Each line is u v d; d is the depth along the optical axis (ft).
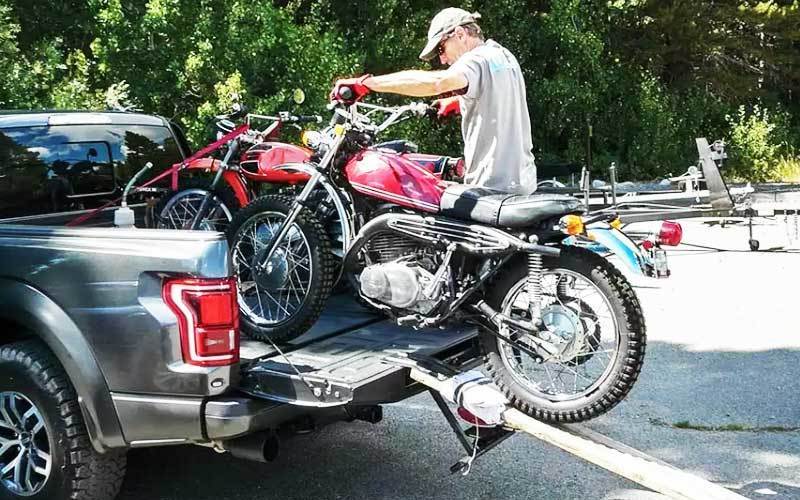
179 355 11.47
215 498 14.02
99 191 17.92
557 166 31.35
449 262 13.43
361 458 15.72
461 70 14.05
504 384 13.48
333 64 39.01
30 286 12.39
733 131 66.95
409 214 13.78
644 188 45.42
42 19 40.83
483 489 14.35
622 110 62.90
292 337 13.87
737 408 18.29
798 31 69.10
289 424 12.51
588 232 13.33
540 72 57.98
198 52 35.96
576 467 15.30
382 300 13.66
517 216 12.83
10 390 12.46
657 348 22.70
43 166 16.83
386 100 43.83
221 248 11.67
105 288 11.84
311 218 14.17
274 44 37.70
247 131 17.89
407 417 17.94
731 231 40.47
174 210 17.93
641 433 16.96
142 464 15.44
